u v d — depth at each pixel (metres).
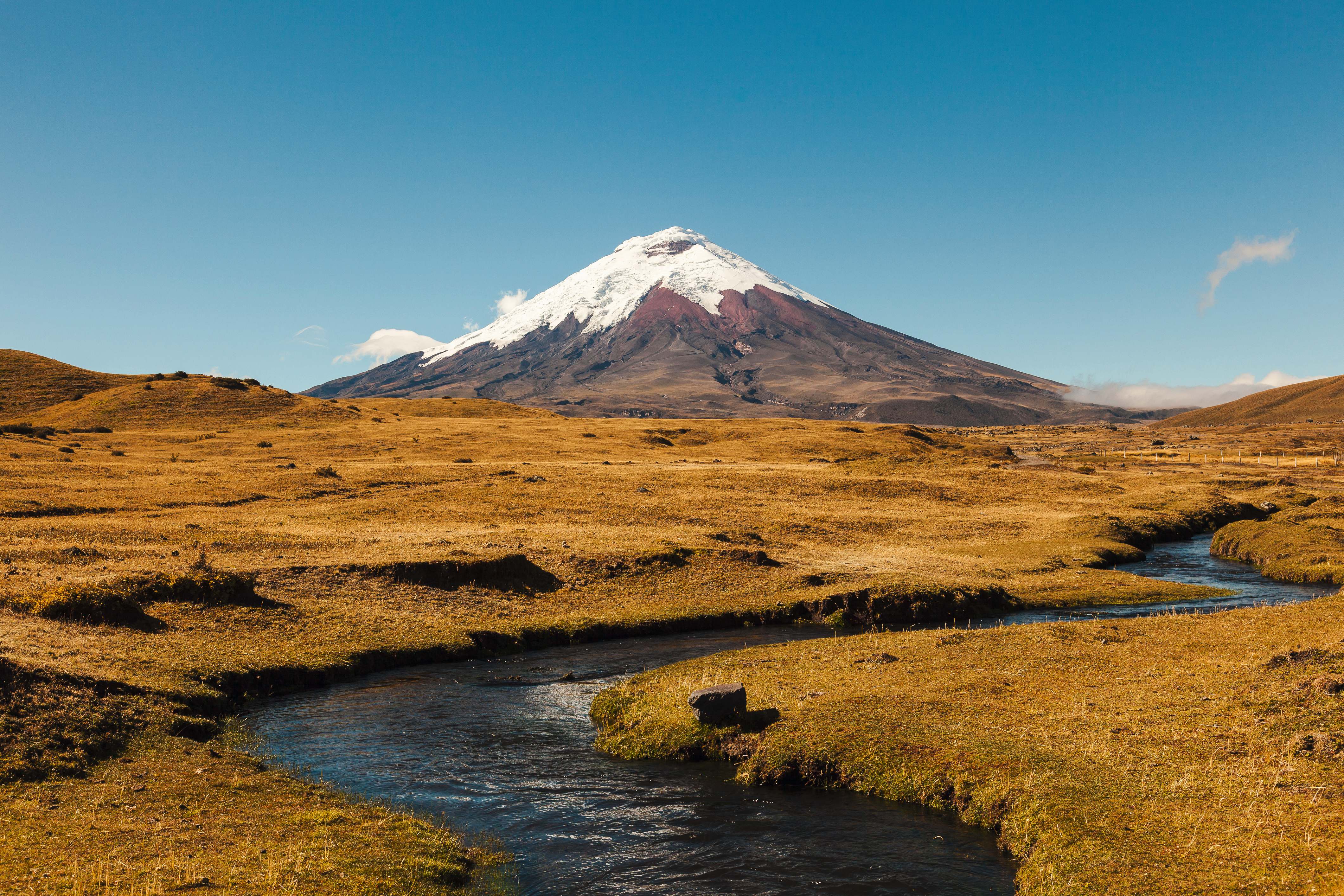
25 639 25.88
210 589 36.06
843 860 15.79
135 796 17.25
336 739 23.83
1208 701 20.45
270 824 16.33
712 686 23.03
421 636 36.41
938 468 106.56
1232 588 48.81
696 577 49.03
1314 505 76.31
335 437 123.56
